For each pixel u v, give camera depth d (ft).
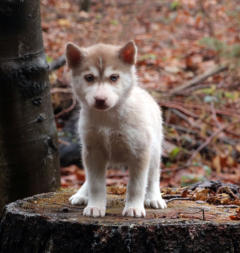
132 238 14.96
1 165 23.47
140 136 17.37
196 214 17.42
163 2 84.12
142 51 57.82
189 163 34.91
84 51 17.74
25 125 23.20
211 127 39.86
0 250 17.11
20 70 22.61
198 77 45.24
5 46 22.24
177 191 22.20
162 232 14.99
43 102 23.84
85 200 19.08
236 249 15.20
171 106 37.63
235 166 36.14
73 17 74.49
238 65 38.96
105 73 17.22
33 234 15.88
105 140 17.48
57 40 58.59
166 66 51.24
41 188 24.13
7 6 21.83
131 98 17.76
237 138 40.24
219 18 75.20
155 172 19.43
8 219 16.81
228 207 18.92
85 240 15.19
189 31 69.41
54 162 24.77
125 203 18.90
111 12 79.71
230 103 43.73
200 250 15.11
